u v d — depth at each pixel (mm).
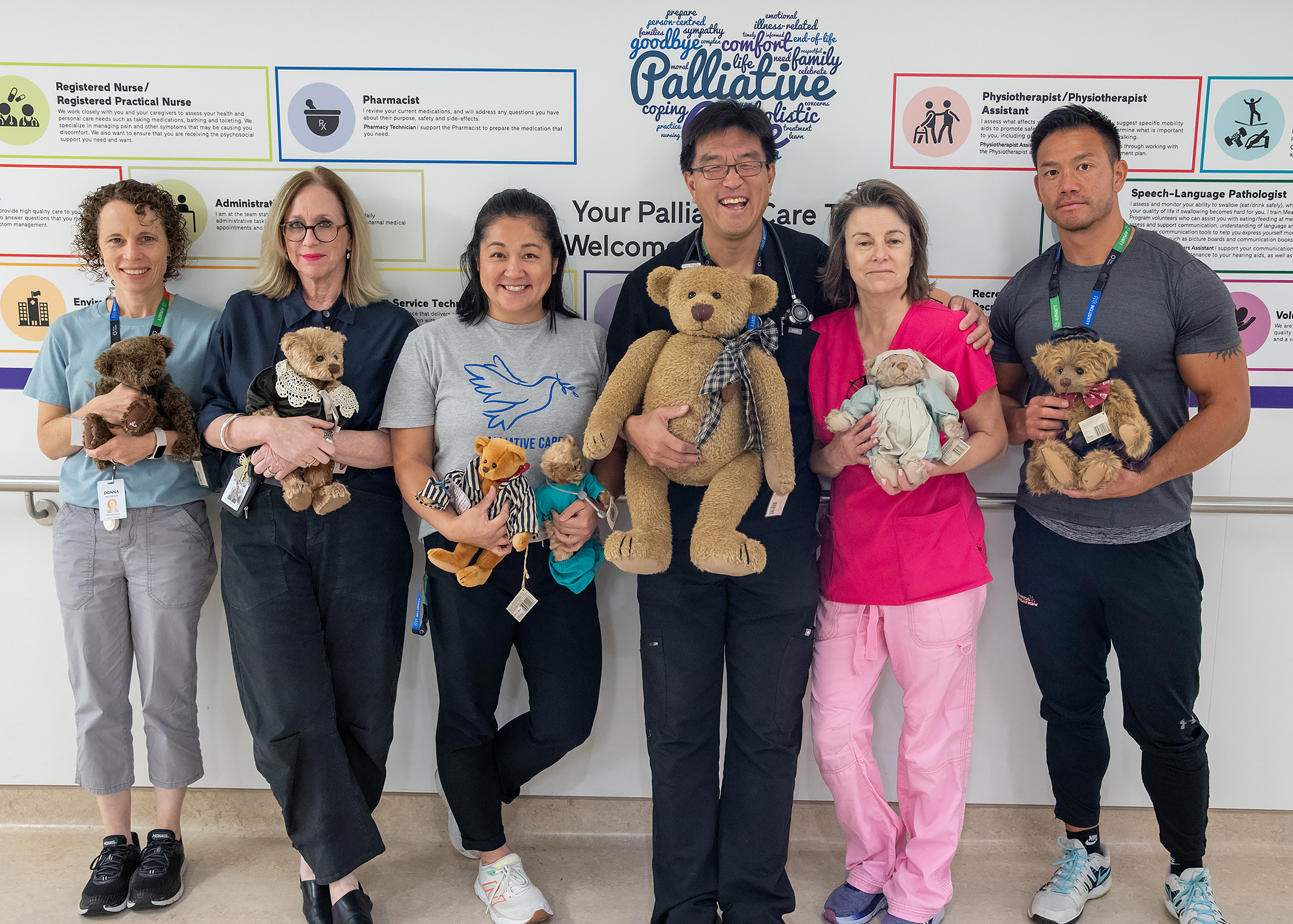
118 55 2086
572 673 1955
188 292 2182
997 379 2031
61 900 2059
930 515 1800
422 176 2137
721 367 1646
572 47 2084
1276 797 2268
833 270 1838
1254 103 2055
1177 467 1797
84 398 2004
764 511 1771
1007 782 2312
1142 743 1946
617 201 2143
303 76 2094
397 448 1868
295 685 1849
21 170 2127
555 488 1761
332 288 1963
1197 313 1792
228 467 1916
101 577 2004
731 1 2064
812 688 1998
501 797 2135
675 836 1849
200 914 2023
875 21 2066
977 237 2143
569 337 1911
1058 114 1815
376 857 2064
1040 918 2012
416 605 2088
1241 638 2223
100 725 2045
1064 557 1910
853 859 2041
